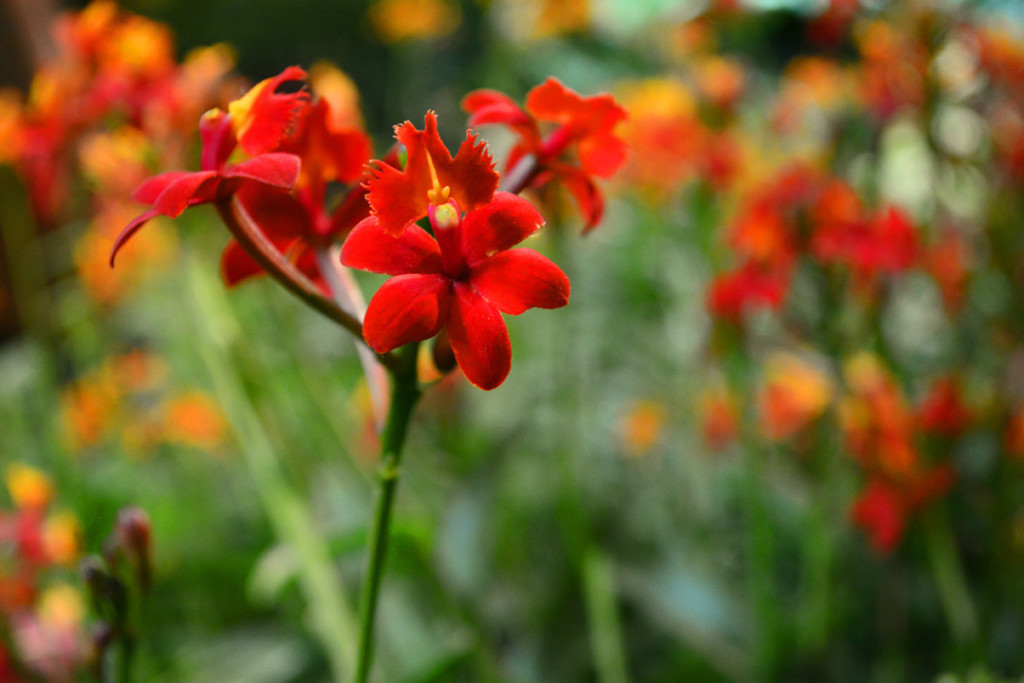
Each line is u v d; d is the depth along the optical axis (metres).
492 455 0.48
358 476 0.52
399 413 0.24
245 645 0.52
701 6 0.79
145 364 0.75
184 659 0.52
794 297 0.45
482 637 0.41
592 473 0.57
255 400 0.42
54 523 0.40
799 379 0.50
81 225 0.61
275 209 0.25
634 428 0.60
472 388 0.61
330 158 0.25
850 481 0.51
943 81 0.50
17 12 0.81
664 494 0.60
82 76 0.41
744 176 0.66
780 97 0.82
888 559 0.49
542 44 1.00
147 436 0.69
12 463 0.66
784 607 0.51
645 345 0.70
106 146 0.43
